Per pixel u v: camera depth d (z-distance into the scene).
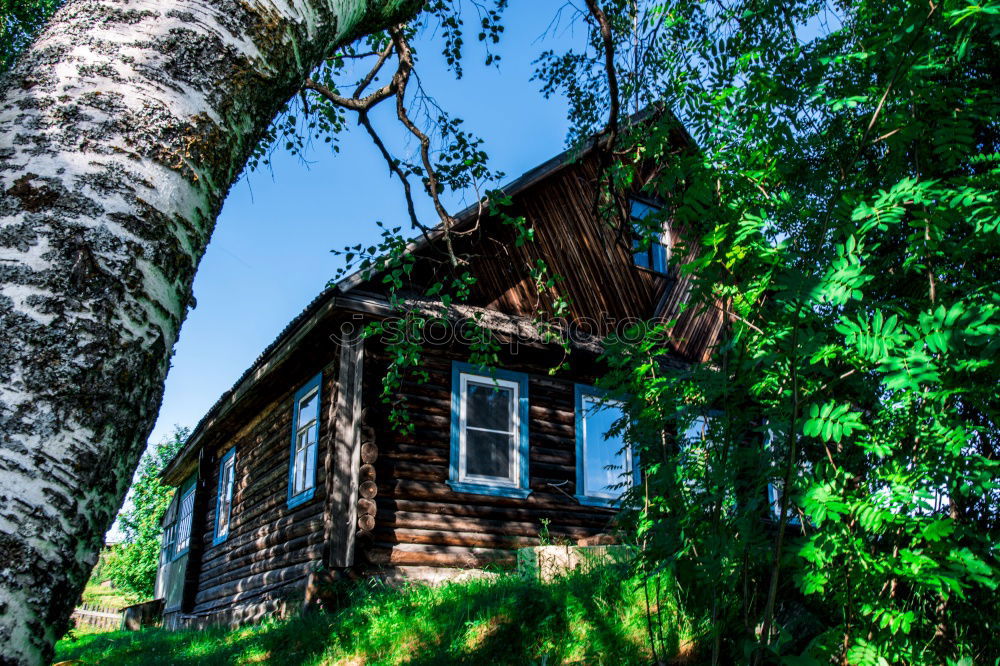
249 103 1.78
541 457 9.96
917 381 2.20
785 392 2.92
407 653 5.66
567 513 9.86
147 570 26.30
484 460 9.71
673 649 4.39
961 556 2.68
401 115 5.92
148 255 1.46
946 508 3.37
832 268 2.30
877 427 2.93
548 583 6.16
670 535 3.32
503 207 10.82
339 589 8.02
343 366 8.99
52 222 1.39
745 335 2.95
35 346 1.29
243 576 11.68
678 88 3.72
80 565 1.29
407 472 9.01
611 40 5.52
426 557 8.76
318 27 2.04
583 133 6.63
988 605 3.26
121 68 1.58
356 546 8.46
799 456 3.15
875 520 2.58
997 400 2.94
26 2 7.57
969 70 3.19
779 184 3.04
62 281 1.35
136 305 1.42
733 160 2.97
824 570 2.90
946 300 2.94
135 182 1.48
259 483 11.93
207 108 1.66
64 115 1.50
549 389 10.37
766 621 2.64
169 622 15.40
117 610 21.53
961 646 3.23
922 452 2.78
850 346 2.67
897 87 2.49
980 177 2.43
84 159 1.46
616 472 10.45
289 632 6.77
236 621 10.46
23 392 1.26
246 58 1.77
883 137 2.44
